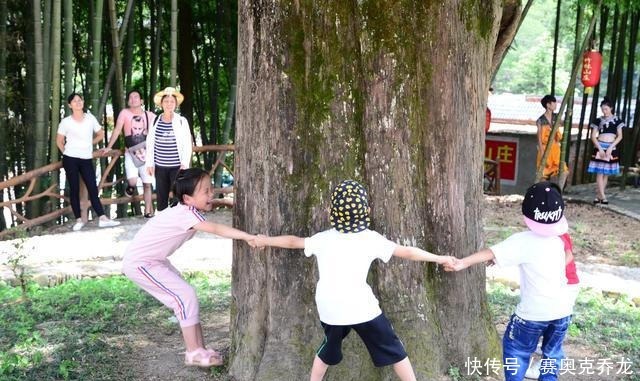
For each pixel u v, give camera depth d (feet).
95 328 16.57
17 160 37.70
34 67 30.94
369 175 12.70
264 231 13.09
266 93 12.75
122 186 40.14
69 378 13.79
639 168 47.96
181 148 27.30
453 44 12.73
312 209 12.77
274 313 13.17
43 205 32.53
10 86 35.12
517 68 116.98
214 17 46.01
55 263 23.85
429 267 13.37
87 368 14.29
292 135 12.74
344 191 11.27
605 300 21.26
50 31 31.99
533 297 12.43
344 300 11.32
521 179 52.08
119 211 39.68
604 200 39.40
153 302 18.93
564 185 43.98
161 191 27.73
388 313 12.91
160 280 13.52
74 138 28.78
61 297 19.24
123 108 33.30
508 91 116.06
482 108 13.71
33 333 16.12
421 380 12.67
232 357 13.85
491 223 33.40
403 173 12.75
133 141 31.37
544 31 119.75
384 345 11.62
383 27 12.41
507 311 18.76
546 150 38.22
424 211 13.10
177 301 13.58
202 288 20.89
